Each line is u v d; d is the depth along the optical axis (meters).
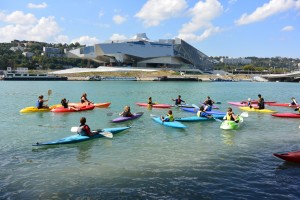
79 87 83.56
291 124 25.17
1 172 13.04
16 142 18.30
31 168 13.57
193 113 31.08
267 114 31.00
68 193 11.03
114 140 18.66
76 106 32.50
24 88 74.75
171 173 13.04
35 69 199.38
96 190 11.29
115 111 32.09
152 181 12.14
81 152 16.05
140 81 139.00
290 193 11.10
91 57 182.88
